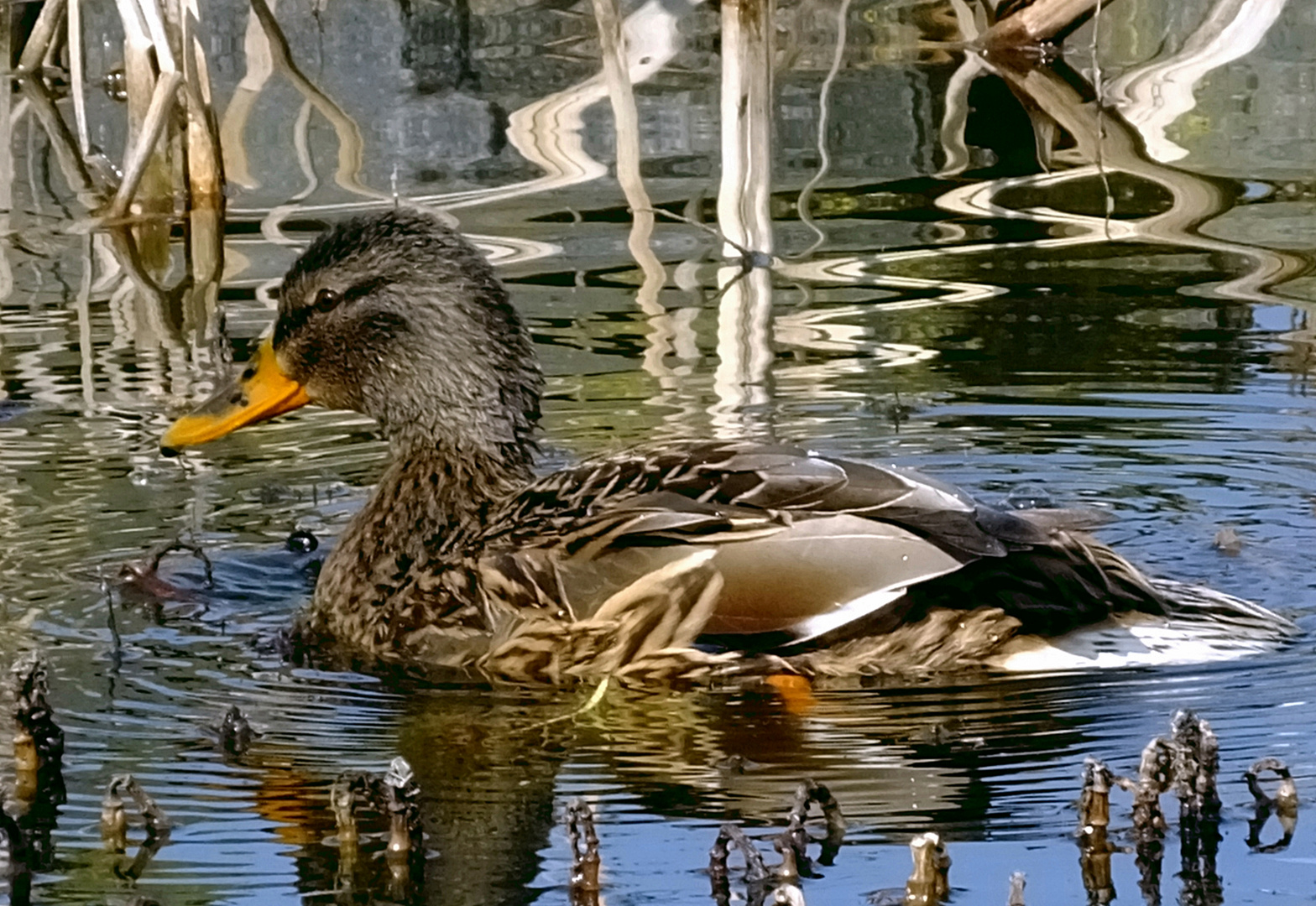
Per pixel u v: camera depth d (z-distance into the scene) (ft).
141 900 24.91
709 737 30.30
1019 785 28.12
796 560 32.19
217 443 44.80
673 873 25.84
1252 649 31.73
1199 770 26.76
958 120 67.26
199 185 61.52
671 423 43.50
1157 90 69.56
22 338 50.85
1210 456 41.42
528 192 61.26
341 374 38.68
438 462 37.45
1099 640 31.83
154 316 52.44
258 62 73.77
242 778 29.14
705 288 53.11
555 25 78.02
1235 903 24.72
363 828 27.55
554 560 33.81
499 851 26.68
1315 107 66.95
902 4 79.46
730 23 56.03
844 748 29.58
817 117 67.82
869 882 25.45
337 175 63.31
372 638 35.12
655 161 63.57
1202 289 51.42
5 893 25.86
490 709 31.94
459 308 37.70
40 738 29.45
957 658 31.86
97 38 76.02
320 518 40.19
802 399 44.98
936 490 32.04
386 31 77.20
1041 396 44.86
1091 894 25.04
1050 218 57.82
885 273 53.83
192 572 37.58
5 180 64.90
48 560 37.96
